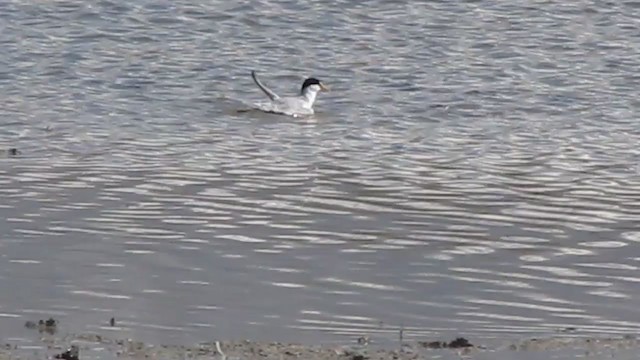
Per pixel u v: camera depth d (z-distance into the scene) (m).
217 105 26.66
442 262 16.16
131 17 33.09
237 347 12.76
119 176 20.19
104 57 30.14
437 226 17.75
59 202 18.48
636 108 26.67
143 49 30.88
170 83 28.36
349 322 13.91
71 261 15.78
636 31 32.88
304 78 29.23
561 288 15.21
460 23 33.09
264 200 18.91
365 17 33.38
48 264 15.64
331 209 18.50
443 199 19.20
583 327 13.84
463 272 15.77
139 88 27.84
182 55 30.53
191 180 20.05
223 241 16.81
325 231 17.39
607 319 14.13
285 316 14.05
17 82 27.94
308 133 24.31
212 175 20.42
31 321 13.57
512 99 27.28
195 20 33.09
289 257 16.22
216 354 12.48
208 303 14.41
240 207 18.48
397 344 13.11
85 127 24.31
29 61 29.58
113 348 12.63
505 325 13.89
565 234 17.47
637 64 30.23
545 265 16.11
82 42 31.25
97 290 14.73
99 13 33.31
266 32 32.38
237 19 33.16
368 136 24.05
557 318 14.16
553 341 13.16
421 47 31.34
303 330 13.62
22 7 33.62
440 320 14.04
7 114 25.19
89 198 18.75
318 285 15.16
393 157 22.06
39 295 14.48
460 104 26.88
